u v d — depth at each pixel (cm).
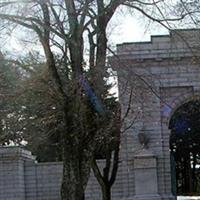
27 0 2439
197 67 5144
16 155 4822
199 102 6981
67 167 2400
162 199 4947
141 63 5122
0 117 3609
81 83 2458
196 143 9744
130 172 5038
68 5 2461
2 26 2470
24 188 4991
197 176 10531
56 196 4991
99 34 2583
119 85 3278
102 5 2539
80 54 2470
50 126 3947
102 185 3588
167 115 5103
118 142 3522
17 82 2880
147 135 5059
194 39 3033
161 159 5047
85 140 2428
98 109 2544
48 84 2572
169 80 5159
